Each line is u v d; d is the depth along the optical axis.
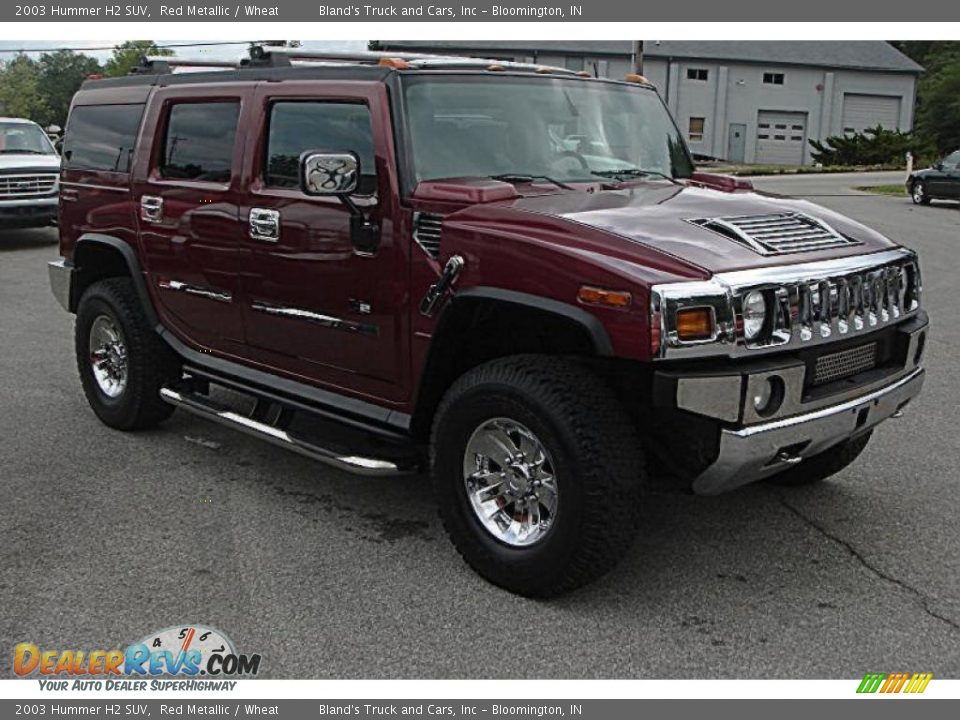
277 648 3.58
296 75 4.65
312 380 4.76
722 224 3.89
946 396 6.67
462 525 4.04
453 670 3.44
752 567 4.18
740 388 3.48
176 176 5.31
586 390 3.63
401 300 4.15
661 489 3.92
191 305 5.34
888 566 4.18
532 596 3.88
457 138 4.33
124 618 3.78
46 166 14.55
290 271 4.63
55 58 102.25
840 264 3.81
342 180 4.01
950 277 11.82
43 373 7.46
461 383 3.96
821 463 4.80
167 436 5.94
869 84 49.16
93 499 4.94
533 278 3.67
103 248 5.91
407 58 4.61
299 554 4.31
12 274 12.34
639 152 4.96
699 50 46.66
